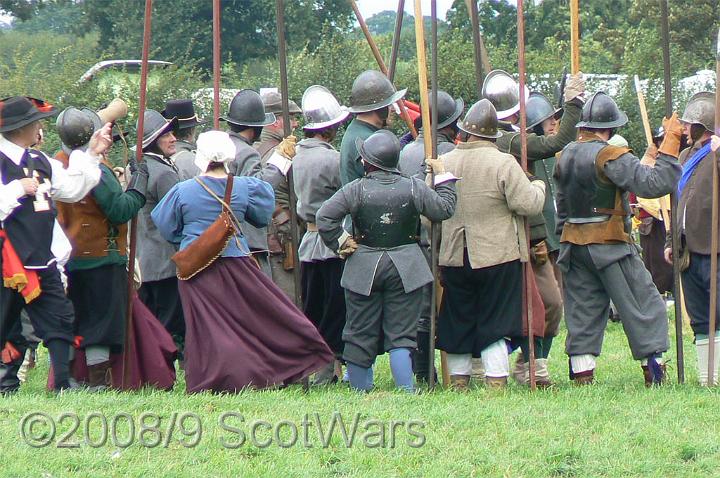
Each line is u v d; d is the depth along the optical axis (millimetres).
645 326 26453
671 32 82062
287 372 25594
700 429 22375
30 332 30641
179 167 30203
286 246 29953
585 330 26922
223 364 25062
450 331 27016
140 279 29672
